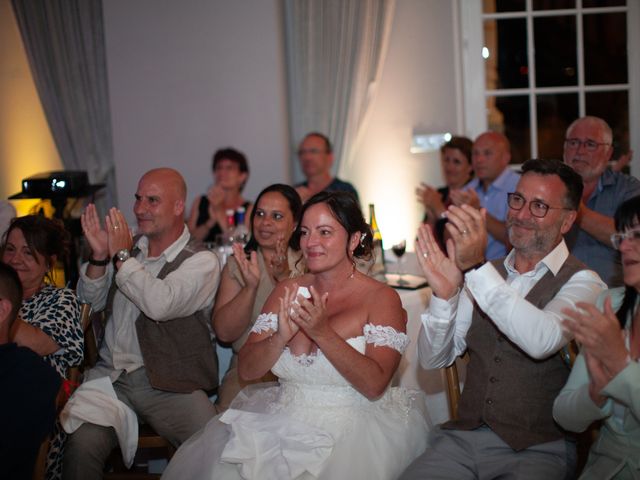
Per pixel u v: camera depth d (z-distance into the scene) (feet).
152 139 16.94
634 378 5.85
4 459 6.53
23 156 17.03
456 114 17.19
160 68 16.76
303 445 7.04
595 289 7.12
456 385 7.95
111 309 9.40
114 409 8.62
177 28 16.62
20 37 17.25
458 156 14.66
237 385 9.20
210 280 9.28
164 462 10.30
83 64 17.34
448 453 7.23
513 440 7.01
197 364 9.12
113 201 17.88
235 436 7.25
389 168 17.67
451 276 7.36
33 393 6.75
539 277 7.38
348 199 7.54
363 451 7.16
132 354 9.20
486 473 7.02
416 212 17.72
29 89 17.38
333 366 7.20
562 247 7.44
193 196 17.03
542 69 16.84
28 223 8.73
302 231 7.55
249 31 16.48
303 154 16.11
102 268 9.29
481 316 7.48
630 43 16.31
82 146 17.58
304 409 7.38
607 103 16.66
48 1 17.10
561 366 7.15
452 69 17.10
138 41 16.71
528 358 7.14
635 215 6.22
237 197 15.67
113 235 8.97
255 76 16.58
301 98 17.53
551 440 7.06
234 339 9.07
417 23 17.11
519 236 7.34
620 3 16.26
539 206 7.24
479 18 16.88
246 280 8.73
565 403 6.56
